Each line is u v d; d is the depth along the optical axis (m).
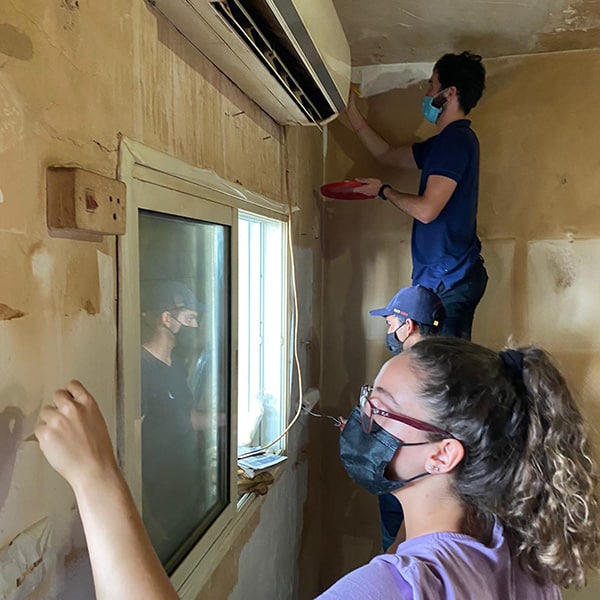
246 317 2.06
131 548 0.65
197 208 1.29
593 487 0.86
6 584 0.71
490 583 0.79
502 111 2.51
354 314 2.73
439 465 0.88
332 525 2.80
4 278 0.69
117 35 0.94
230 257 1.51
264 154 1.79
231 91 1.48
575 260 2.48
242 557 1.68
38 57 0.75
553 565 0.84
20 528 0.73
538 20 2.10
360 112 2.64
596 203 2.45
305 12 1.21
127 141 0.96
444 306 2.16
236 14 1.12
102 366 0.92
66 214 0.77
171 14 1.10
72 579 0.85
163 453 1.23
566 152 2.47
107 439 0.72
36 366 0.76
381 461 0.93
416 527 0.93
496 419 0.85
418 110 2.58
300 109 1.75
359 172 2.68
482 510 0.88
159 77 1.09
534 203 2.51
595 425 2.46
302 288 2.34
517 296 2.54
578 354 2.49
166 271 1.22
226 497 1.56
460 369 0.88
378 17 2.08
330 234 2.74
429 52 2.43
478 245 2.28
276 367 2.08
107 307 0.94
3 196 0.69
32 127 0.74
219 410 1.54
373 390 0.98
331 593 0.74
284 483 2.12
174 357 1.27
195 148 1.26
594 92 2.42
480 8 2.01
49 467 0.79
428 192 2.07
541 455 0.84
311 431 2.57
